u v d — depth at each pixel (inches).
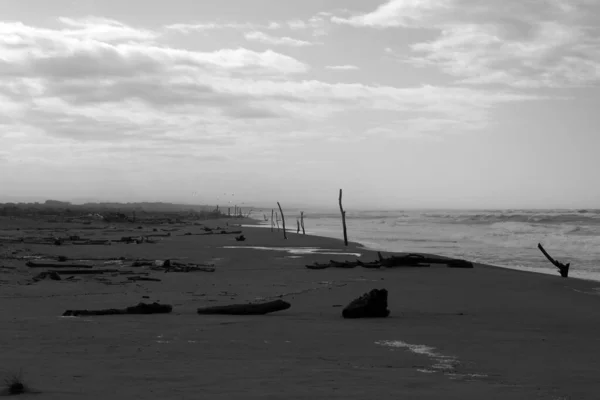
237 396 234.2
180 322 488.1
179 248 1840.6
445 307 673.6
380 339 421.1
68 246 1790.1
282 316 562.3
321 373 292.0
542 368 329.1
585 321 581.3
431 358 352.8
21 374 266.2
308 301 708.7
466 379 290.2
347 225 4618.6
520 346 406.6
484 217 4960.6
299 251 1772.9
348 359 341.4
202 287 864.3
